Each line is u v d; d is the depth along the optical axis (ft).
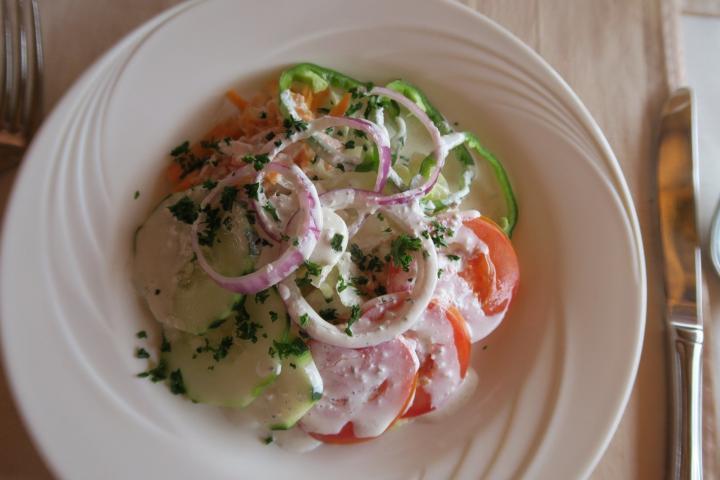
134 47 0.77
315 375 0.74
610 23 0.99
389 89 0.85
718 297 0.91
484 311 0.82
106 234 0.75
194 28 0.79
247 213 0.77
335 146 0.83
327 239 0.75
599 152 0.83
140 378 0.74
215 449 0.74
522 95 0.86
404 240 0.77
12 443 0.75
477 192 0.89
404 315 0.75
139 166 0.78
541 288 0.84
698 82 1.01
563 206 0.84
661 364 0.87
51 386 0.69
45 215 0.72
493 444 0.77
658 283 0.90
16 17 0.85
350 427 0.76
